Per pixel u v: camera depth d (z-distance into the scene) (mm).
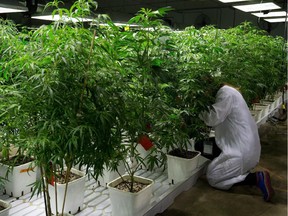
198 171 3188
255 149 2895
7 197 2541
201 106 2742
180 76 2666
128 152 2395
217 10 9367
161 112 2152
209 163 3223
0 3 3289
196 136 2930
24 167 2496
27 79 1550
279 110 5992
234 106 2879
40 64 1493
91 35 1569
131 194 2156
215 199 2801
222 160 2945
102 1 8141
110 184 2326
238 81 3439
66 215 1896
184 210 2586
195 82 2680
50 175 1687
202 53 2877
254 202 2766
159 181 3064
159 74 2137
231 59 3260
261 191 2904
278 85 5336
